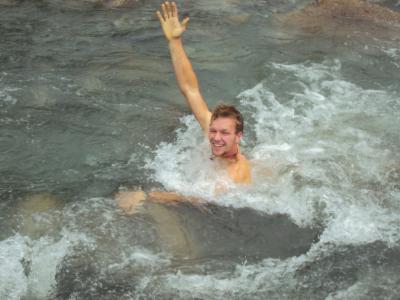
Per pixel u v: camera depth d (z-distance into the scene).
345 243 5.54
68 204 5.67
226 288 5.29
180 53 6.04
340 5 8.22
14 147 6.08
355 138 6.29
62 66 6.93
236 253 5.47
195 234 5.54
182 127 6.32
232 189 5.79
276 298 5.25
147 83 6.79
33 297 5.19
